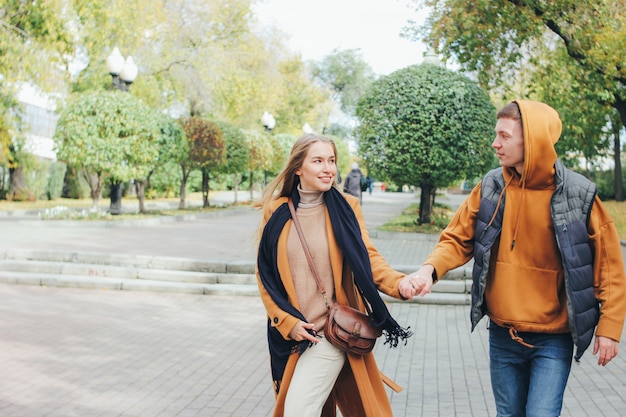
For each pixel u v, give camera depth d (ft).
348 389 11.30
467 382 19.52
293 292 10.83
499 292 10.59
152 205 98.02
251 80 115.65
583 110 65.67
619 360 21.65
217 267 36.42
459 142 52.21
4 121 70.33
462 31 52.24
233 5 112.27
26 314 29.04
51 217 63.98
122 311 30.12
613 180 113.19
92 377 20.07
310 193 11.25
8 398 17.93
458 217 11.32
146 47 100.27
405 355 22.65
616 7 45.85
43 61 64.59
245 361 22.25
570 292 10.06
